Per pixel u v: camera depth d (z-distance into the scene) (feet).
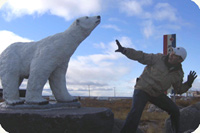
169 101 11.35
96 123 9.89
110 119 10.68
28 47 12.88
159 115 29.78
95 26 12.95
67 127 9.58
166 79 10.50
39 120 9.80
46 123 9.71
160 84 10.45
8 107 11.78
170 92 23.68
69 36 12.51
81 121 9.52
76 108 12.42
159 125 23.40
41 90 11.94
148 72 10.66
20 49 13.05
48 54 11.98
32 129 9.95
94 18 12.90
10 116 10.16
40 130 9.86
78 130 9.59
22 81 13.62
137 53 10.49
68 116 9.55
